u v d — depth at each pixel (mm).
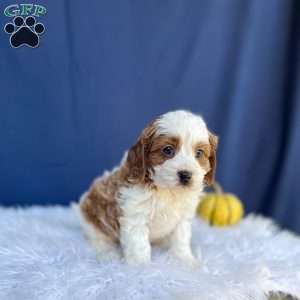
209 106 832
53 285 485
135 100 805
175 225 572
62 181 813
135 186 536
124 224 542
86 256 557
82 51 766
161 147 505
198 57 810
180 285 479
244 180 872
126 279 488
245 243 636
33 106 770
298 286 535
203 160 520
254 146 862
